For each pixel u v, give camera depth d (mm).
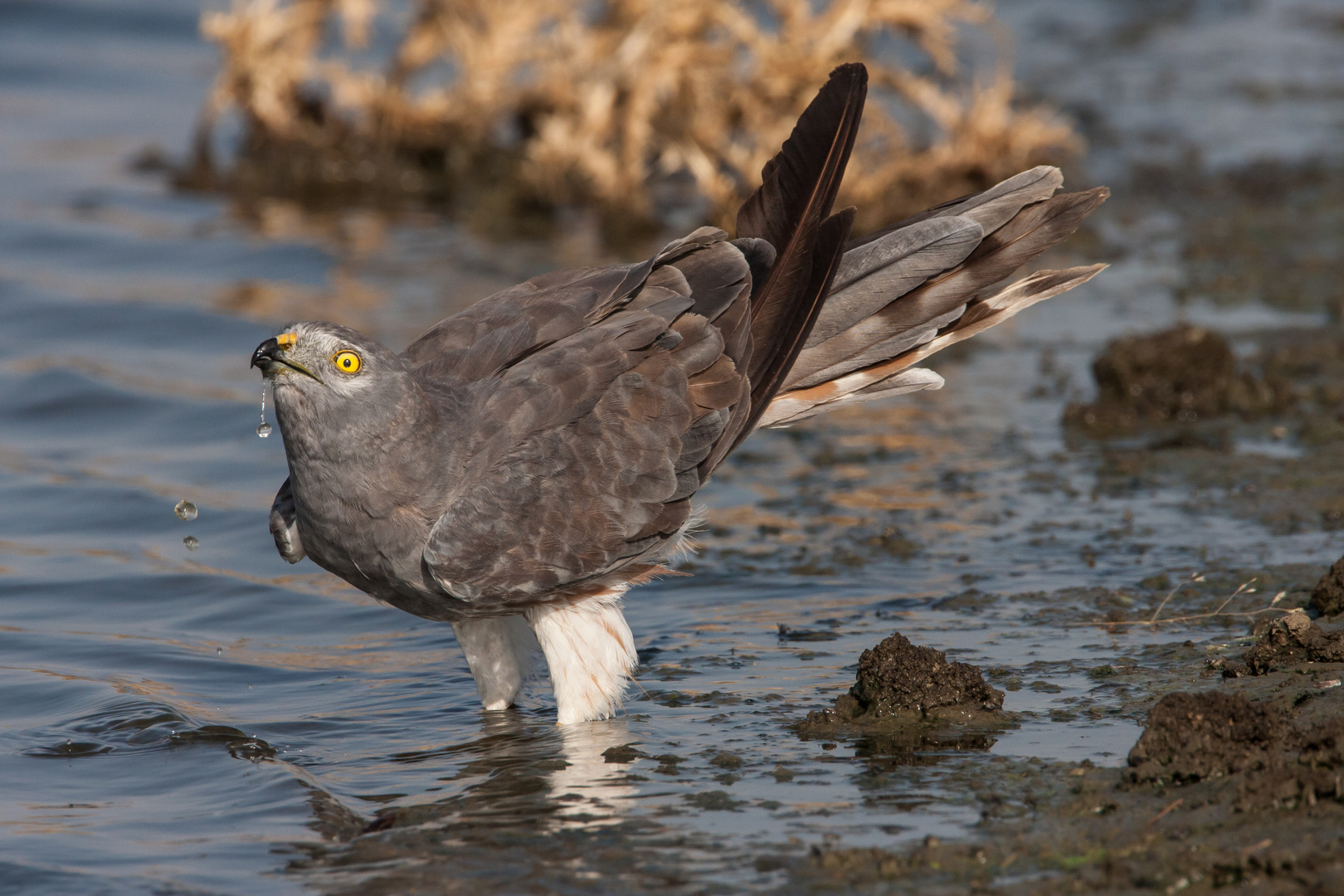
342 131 27250
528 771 9258
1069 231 10945
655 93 24938
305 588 13016
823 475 15000
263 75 26953
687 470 10234
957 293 10906
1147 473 14320
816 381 10930
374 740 10008
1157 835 7727
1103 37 37250
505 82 27859
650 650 11180
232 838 8578
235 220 24469
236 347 19031
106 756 9781
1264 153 27016
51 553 13586
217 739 10016
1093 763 8719
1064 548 12625
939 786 8602
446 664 11469
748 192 23656
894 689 9703
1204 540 12508
